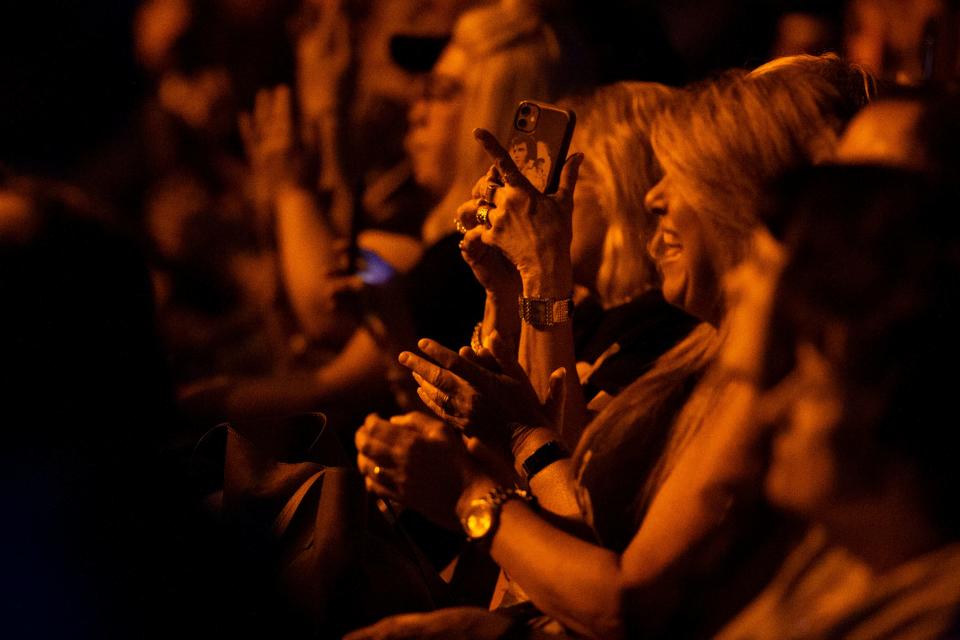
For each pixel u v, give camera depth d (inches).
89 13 313.0
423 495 116.6
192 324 261.7
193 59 312.0
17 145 291.9
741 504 102.5
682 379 123.0
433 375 130.3
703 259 118.5
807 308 83.3
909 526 83.1
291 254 247.1
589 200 159.3
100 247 121.3
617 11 236.5
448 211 225.9
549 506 125.6
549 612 110.7
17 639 113.2
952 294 81.7
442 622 114.5
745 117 117.4
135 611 118.1
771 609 94.2
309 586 127.9
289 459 139.5
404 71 250.5
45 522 115.1
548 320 141.8
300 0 313.6
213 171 299.7
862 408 82.0
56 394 115.6
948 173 90.8
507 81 221.5
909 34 255.1
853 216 83.1
